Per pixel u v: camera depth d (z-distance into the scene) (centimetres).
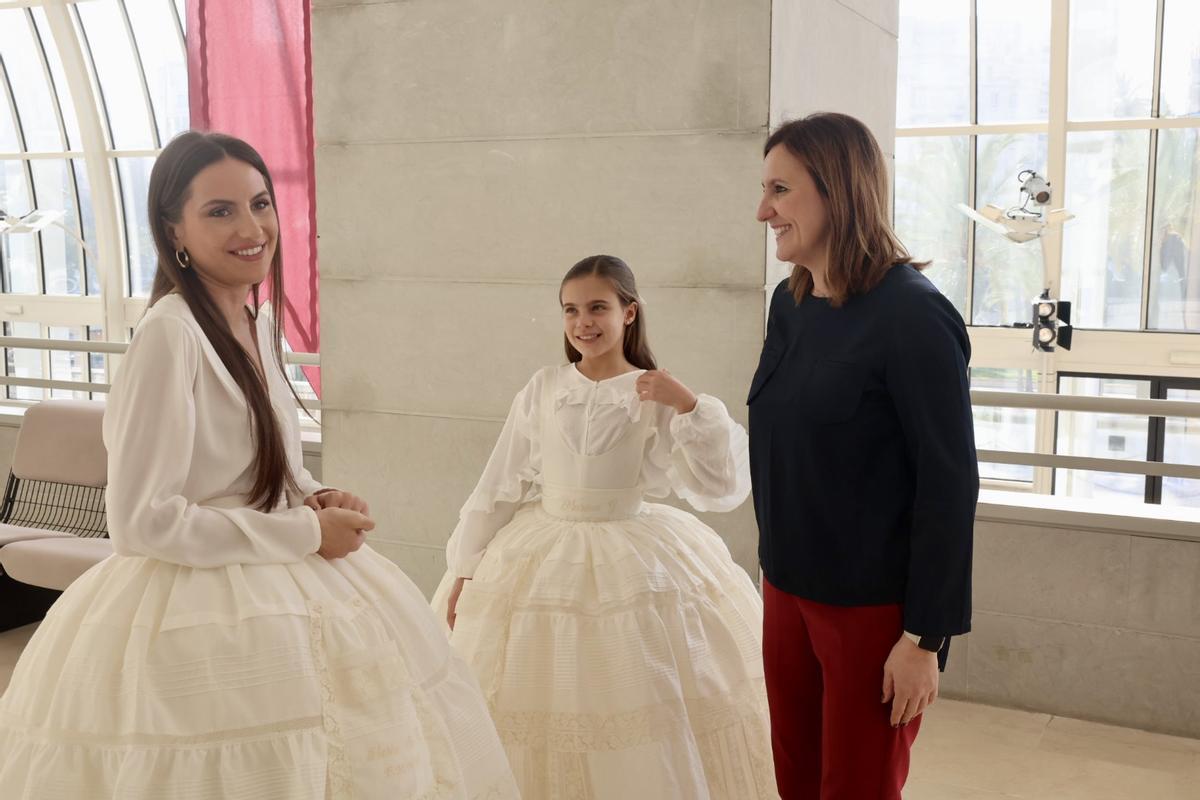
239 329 184
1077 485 952
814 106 371
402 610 182
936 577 175
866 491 185
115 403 166
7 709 166
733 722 240
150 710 154
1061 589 361
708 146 347
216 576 167
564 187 369
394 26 389
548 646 237
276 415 187
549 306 376
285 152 737
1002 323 996
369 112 396
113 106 1081
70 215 1159
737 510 358
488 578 250
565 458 258
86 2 1045
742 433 262
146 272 1119
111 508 163
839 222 185
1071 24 915
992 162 966
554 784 229
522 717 233
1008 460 370
